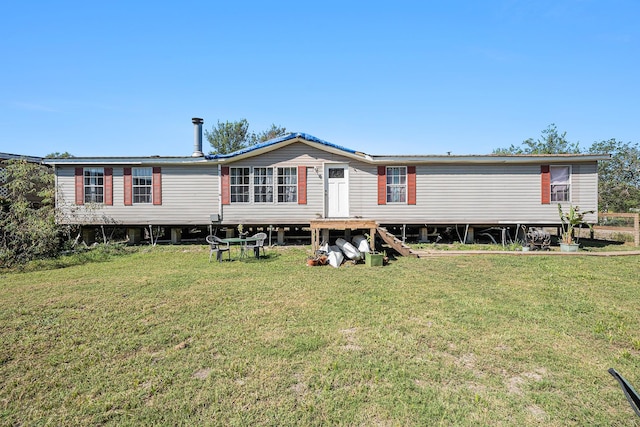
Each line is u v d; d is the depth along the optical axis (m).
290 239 14.21
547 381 3.30
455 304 5.57
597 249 11.88
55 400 3.07
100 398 3.09
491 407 2.92
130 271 8.36
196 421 2.77
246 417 2.80
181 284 6.96
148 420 2.79
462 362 3.67
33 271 8.51
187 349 3.98
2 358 3.82
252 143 35.31
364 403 2.97
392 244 10.38
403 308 5.36
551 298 5.92
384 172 13.20
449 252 10.73
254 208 13.25
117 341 4.21
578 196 12.89
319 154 13.22
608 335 4.32
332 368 3.52
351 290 6.44
